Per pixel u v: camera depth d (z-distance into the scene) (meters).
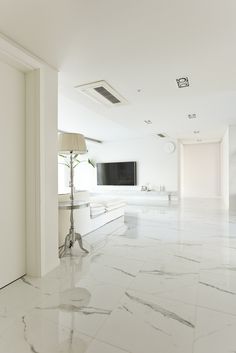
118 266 2.43
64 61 2.25
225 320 1.52
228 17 1.63
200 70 2.51
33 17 1.61
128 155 8.68
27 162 2.18
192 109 4.38
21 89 2.14
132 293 1.87
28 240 2.19
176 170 8.02
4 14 1.58
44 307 1.68
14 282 2.06
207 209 6.27
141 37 1.87
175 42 1.95
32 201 2.17
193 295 1.84
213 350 1.26
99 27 1.73
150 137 8.12
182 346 1.29
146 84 2.89
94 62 2.29
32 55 2.08
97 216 4.09
